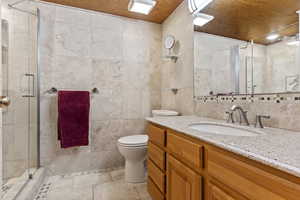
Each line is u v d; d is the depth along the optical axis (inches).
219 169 27.9
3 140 57.6
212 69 58.1
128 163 70.9
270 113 40.2
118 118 85.6
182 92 75.2
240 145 25.8
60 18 76.1
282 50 37.9
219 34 55.4
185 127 42.2
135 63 88.9
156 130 53.0
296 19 35.4
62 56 76.2
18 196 52.8
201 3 60.4
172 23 83.0
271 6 40.4
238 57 48.8
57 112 75.2
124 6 77.7
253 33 44.6
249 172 22.4
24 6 67.6
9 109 59.7
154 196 54.0
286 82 37.0
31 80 69.2
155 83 92.4
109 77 83.9
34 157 70.6
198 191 32.5
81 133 74.3
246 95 46.1
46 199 57.9
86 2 74.8
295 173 16.8
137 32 89.5
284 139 29.6
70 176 75.0
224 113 53.4
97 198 58.9
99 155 82.2
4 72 58.1
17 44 63.7
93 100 81.0
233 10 50.6
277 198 18.9
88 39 80.4
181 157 39.4
